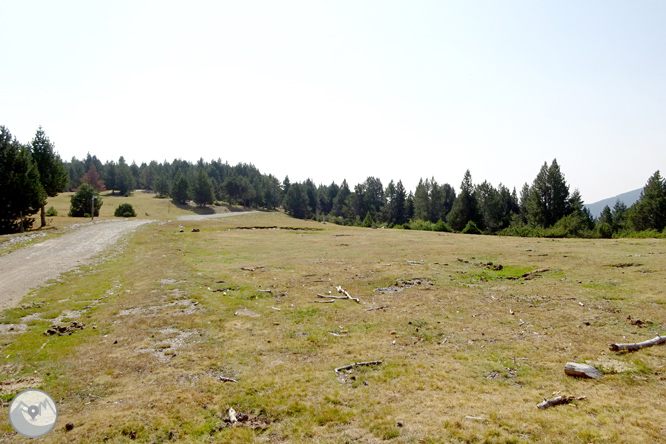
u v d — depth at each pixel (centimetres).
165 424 668
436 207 8562
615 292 1457
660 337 965
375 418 680
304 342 1092
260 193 12281
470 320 1261
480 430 623
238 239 3822
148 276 2011
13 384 816
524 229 4359
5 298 1541
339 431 645
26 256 2448
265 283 1856
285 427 664
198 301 1541
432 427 638
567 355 934
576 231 4088
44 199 3741
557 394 746
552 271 1920
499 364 909
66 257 2505
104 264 2353
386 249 2958
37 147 4172
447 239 3694
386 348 1036
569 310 1302
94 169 11725
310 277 1984
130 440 623
